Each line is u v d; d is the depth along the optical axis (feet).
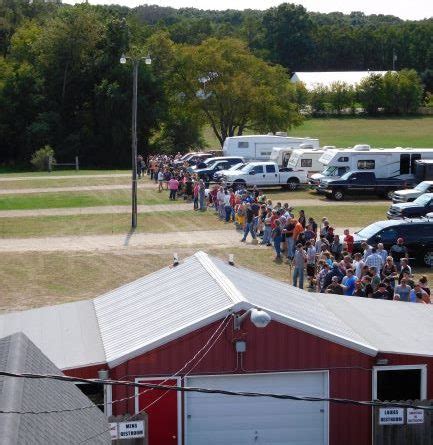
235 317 42.52
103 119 293.02
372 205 153.99
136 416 40.52
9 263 101.86
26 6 496.64
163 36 296.51
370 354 43.86
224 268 53.57
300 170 177.78
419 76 527.40
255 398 43.62
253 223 114.11
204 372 42.78
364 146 171.63
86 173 235.20
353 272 70.90
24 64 303.07
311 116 462.60
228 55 280.92
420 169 162.30
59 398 33.88
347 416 44.19
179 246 111.65
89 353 44.29
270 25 654.53
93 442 31.19
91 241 117.19
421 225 99.50
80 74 298.76
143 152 301.84
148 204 156.56
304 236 96.58
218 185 153.07
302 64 646.74
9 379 31.91
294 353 43.37
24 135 294.46
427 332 49.34
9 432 26.25
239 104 276.21
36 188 189.06
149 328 45.03
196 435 43.24
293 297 52.85
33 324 51.85
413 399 45.21
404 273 70.23
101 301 56.03
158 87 292.61
